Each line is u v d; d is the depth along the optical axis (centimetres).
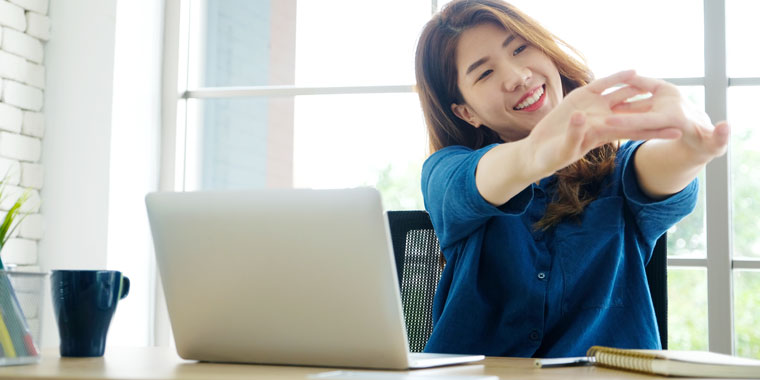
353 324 97
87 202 281
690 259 262
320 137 299
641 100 105
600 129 97
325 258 96
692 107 105
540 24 158
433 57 164
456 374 91
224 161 307
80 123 284
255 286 101
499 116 159
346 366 100
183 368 97
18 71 272
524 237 146
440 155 153
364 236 94
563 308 142
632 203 144
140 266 293
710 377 87
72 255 281
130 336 288
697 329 260
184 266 106
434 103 168
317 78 302
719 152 99
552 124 108
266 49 309
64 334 112
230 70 311
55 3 288
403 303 163
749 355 257
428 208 152
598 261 144
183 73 308
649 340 140
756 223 260
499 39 157
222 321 105
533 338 142
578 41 273
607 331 141
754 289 258
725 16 266
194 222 104
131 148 289
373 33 297
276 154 303
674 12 269
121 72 286
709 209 261
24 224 274
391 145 292
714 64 265
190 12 312
